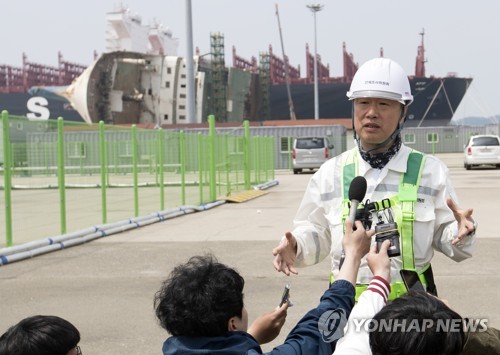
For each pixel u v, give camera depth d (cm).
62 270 864
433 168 306
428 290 304
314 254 325
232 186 2270
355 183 276
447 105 12175
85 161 2342
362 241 268
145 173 2269
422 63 13775
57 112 12019
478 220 1279
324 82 13600
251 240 1091
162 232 1229
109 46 12988
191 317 249
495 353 268
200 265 262
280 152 4247
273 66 14238
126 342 552
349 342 241
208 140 1908
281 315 296
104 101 9300
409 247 292
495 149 3200
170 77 9725
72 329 247
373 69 305
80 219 1419
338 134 4231
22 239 1117
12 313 651
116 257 956
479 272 796
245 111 11175
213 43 10112
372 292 252
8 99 14000
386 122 302
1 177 1661
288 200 1914
